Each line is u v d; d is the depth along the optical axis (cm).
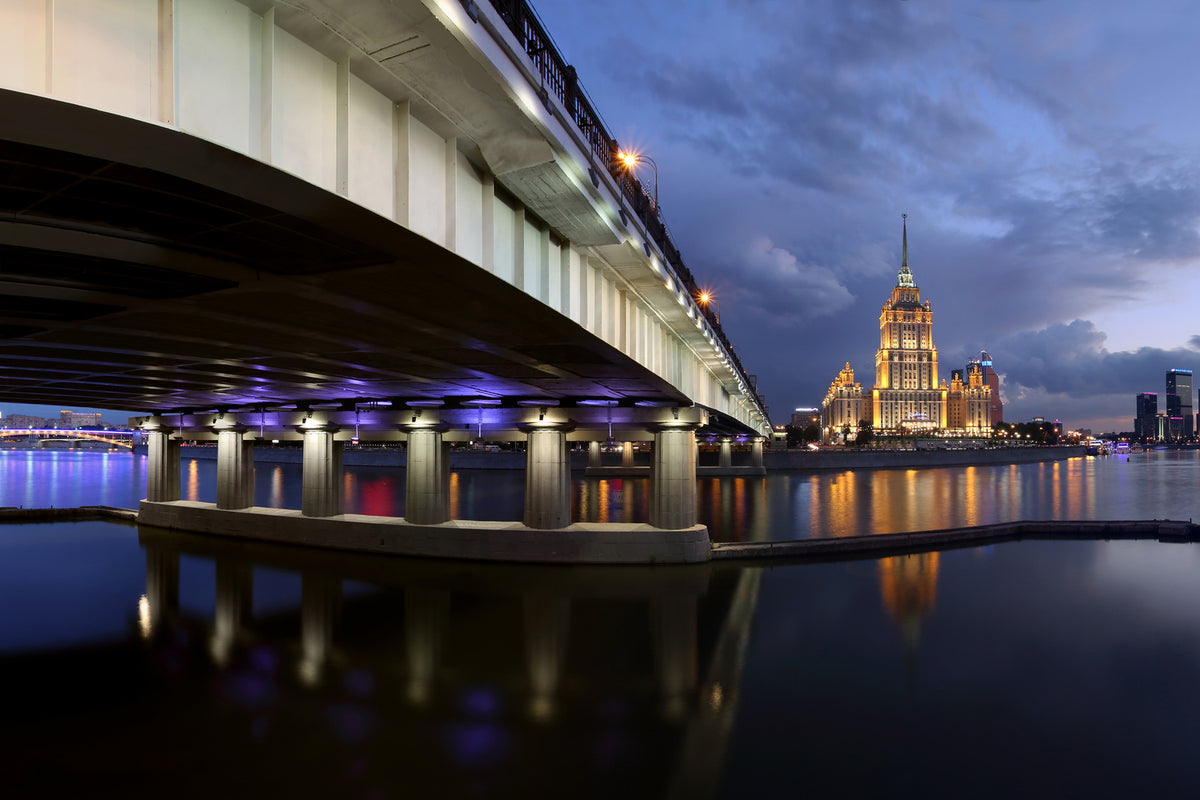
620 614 2583
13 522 5100
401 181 1101
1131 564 3769
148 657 2083
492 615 2552
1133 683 1925
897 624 2512
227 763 1394
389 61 980
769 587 3062
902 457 16938
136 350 2216
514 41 1060
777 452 15638
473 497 7906
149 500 5050
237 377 2933
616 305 2405
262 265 1255
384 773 1358
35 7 655
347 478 11044
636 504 7381
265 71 852
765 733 1573
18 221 997
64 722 1603
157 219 998
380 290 1452
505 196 1498
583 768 1391
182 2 756
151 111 727
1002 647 2250
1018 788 1332
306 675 1922
